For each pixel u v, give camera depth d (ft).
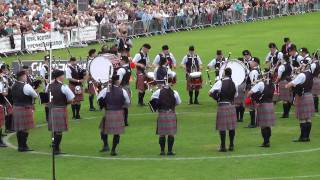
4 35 165.17
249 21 245.04
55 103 77.46
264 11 252.21
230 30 215.92
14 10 186.60
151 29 207.21
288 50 105.50
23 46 168.14
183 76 136.77
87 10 199.82
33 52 170.19
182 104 109.50
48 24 174.29
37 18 181.16
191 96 109.19
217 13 232.32
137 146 81.71
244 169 69.87
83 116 101.60
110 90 76.48
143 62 107.65
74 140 85.71
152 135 87.61
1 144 82.58
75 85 98.63
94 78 95.91
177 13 219.41
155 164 72.79
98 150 80.02
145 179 66.85
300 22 234.99
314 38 188.44
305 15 262.26
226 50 169.78
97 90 98.89
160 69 95.96
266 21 243.60
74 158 76.28
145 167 71.61
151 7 212.43
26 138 80.18
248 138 84.48
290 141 82.38
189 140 84.17
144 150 79.51
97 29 189.57
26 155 78.18
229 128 77.41
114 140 76.84
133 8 213.05
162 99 75.66
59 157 76.79
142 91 107.76
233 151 77.82
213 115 100.17
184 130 90.07
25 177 68.49
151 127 92.58
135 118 99.09
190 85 108.47
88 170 70.85
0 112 82.89
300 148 78.64
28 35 169.17
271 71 88.33
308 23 230.48
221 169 70.13
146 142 83.76
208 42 185.57
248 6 246.68
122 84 92.99
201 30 219.00
